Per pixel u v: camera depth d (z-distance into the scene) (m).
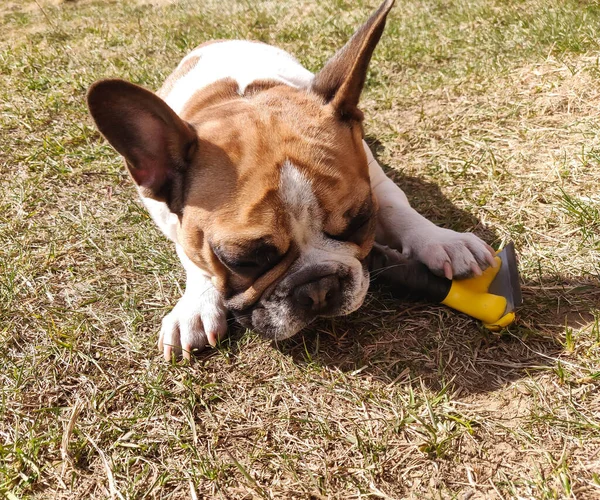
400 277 0.54
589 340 0.49
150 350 0.54
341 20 1.17
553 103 0.78
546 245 0.58
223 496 0.43
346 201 0.48
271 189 0.47
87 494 0.44
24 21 1.45
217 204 0.48
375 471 0.43
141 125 0.48
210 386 0.50
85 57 1.14
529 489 0.40
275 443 0.46
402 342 0.51
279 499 0.42
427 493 0.41
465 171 0.70
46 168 0.79
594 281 0.53
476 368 0.48
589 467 0.41
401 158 0.76
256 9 1.30
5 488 0.45
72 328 0.56
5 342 0.55
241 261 0.48
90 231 0.69
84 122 0.90
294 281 0.48
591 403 0.44
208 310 0.54
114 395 0.50
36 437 0.47
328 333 0.53
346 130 0.52
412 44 1.00
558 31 0.92
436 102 0.85
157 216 0.58
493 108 0.80
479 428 0.44
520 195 0.65
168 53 1.12
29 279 0.62
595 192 0.63
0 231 0.69
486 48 0.95
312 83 0.54
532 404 0.45
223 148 0.49
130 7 1.49
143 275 0.63
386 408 0.47
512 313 0.50
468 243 0.54
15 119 0.92
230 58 0.65
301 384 0.49
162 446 0.46
